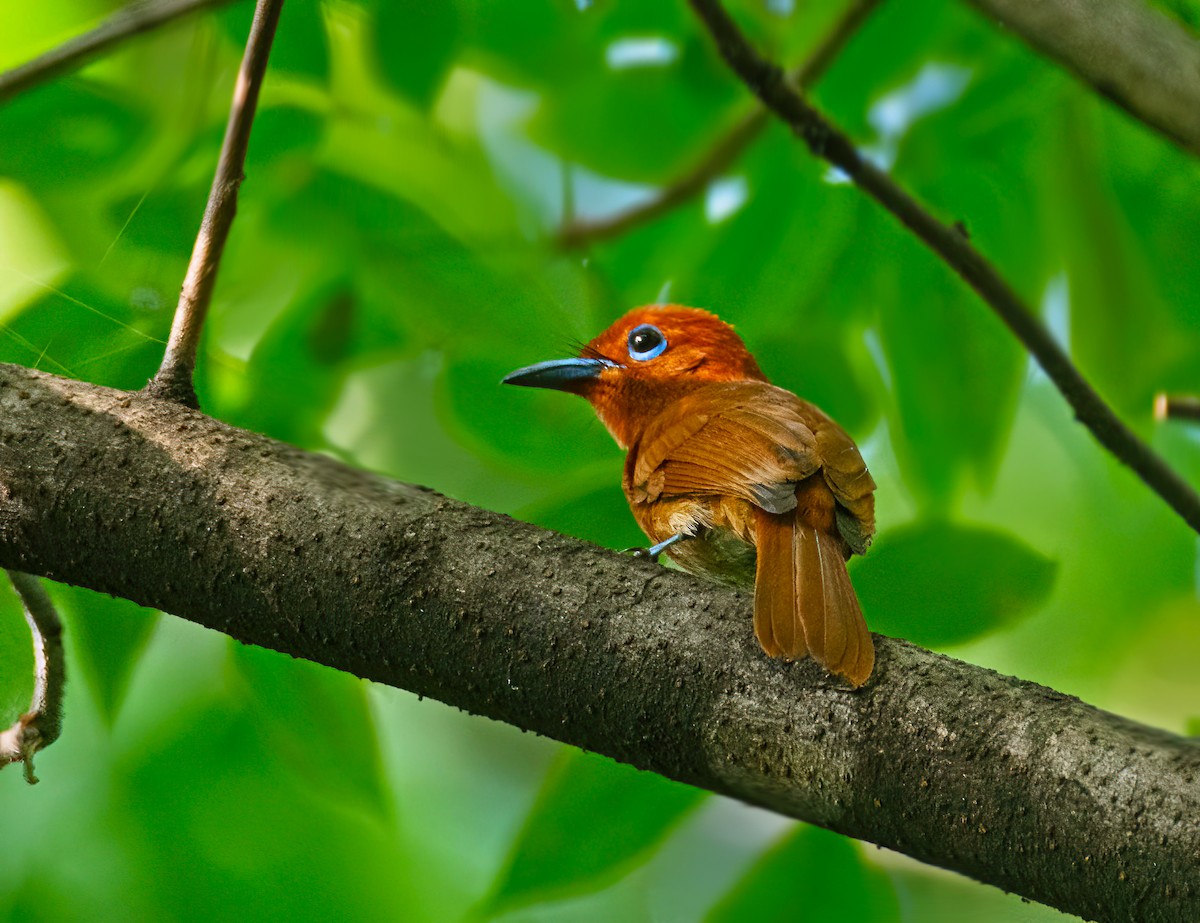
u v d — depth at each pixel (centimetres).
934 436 1090
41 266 1073
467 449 1119
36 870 1017
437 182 1185
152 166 1108
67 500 638
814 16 1166
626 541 999
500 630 609
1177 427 1158
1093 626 1142
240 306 1134
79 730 1038
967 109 1105
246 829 1020
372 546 621
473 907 898
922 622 938
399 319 1149
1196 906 507
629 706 599
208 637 1031
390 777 1128
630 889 1115
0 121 1086
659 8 1204
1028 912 1045
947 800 554
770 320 1146
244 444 652
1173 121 540
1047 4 550
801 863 920
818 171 1134
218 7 884
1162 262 1100
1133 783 528
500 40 1212
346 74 1156
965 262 746
